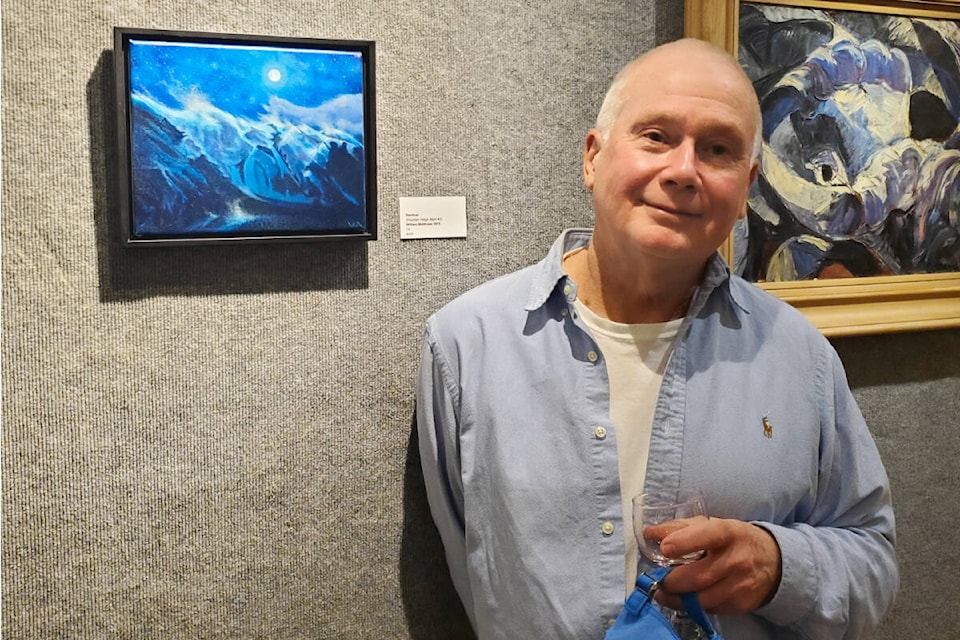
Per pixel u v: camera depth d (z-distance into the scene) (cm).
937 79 165
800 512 126
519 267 148
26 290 119
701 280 122
